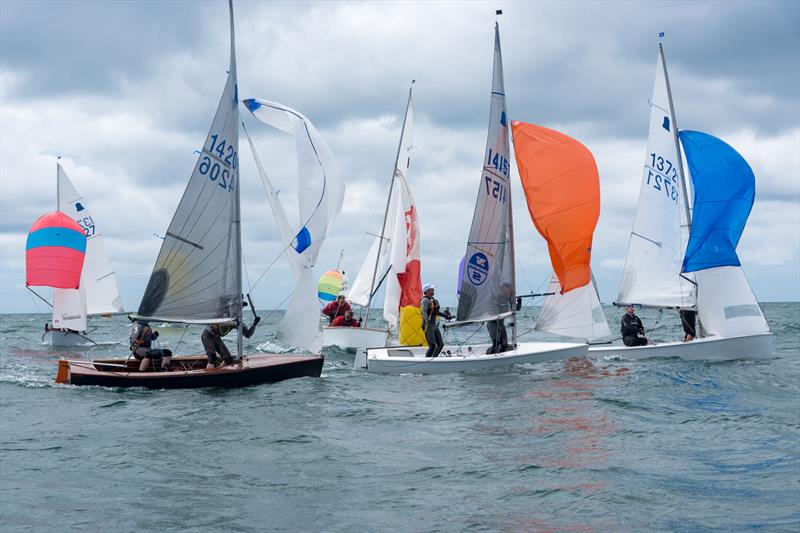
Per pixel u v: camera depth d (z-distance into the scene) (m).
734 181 21.67
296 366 17.91
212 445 11.34
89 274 40.59
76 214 40.22
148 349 17.50
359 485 9.22
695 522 7.77
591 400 14.82
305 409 14.23
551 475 9.48
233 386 16.75
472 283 20.45
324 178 21.48
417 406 14.58
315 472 9.84
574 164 21.70
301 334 18.41
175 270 17.56
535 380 17.66
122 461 10.38
